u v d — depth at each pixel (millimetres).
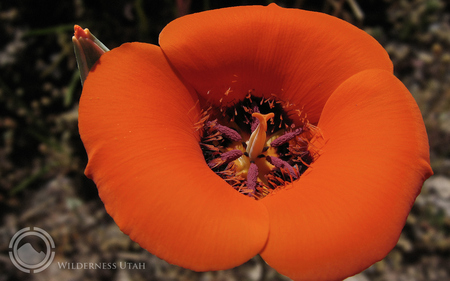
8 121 192
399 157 112
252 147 127
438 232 194
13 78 195
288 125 130
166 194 109
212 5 198
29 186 194
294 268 108
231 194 114
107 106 113
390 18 223
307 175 119
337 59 121
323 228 109
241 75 125
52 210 191
